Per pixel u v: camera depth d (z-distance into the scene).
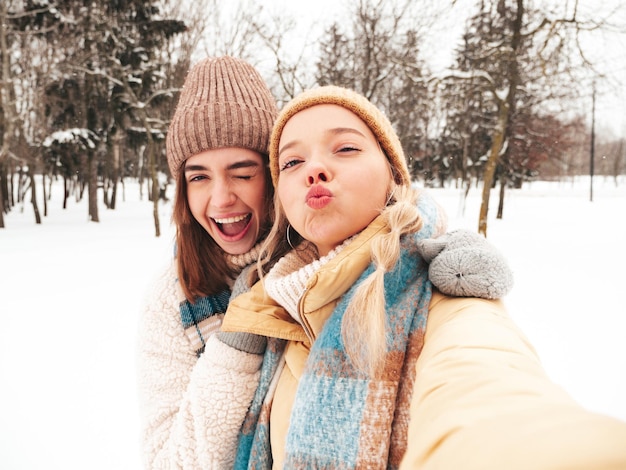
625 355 3.91
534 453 0.29
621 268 7.43
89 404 3.35
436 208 0.92
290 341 0.94
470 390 0.44
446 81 9.44
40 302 6.06
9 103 14.41
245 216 1.29
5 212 21.53
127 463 2.69
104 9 15.31
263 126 1.30
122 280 7.43
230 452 1.00
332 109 0.85
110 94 16.33
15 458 2.73
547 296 5.77
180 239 1.33
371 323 0.67
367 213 0.81
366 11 11.21
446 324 0.64
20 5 15.69
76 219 19.16
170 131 1.35
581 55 8.06
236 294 1.15
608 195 30.11
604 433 0.28
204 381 1.01
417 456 0.41
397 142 0.98
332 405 0.70
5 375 3.83
